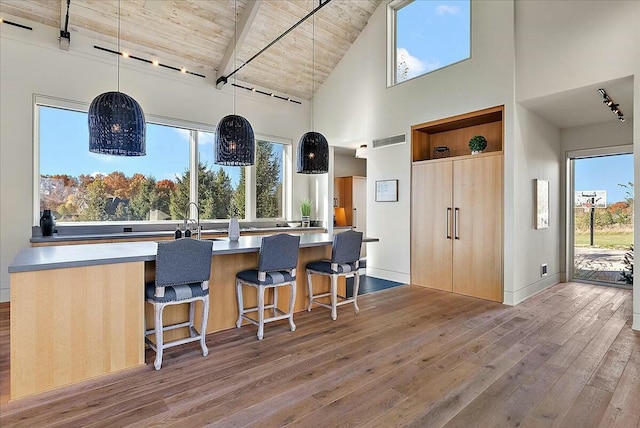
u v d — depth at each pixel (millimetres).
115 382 2383
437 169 5207
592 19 3697
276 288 3734
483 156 4668
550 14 4020
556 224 5523
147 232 5148
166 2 4762
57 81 4641
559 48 3943
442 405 2115
